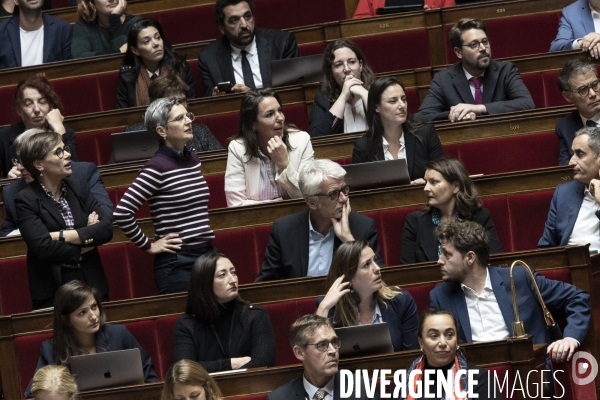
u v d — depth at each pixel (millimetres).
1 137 16359
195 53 19172
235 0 18375
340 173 12477
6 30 20016
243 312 11836
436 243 13023
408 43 18844
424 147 14555
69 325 11758
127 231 12930
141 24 17828
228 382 10844
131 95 17891
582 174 13117
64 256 12641
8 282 14117
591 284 11945
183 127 13062
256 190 14438
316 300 11852
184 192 13086
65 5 23312
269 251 12953
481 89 16625
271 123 14219
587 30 17797
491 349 10602
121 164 15438
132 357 11148
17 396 12484
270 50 18625
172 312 12594
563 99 17156
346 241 12430
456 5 18766
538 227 13812
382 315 11570
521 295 11617
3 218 15320
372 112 14586
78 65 18703
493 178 13883
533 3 18609
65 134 16109
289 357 12422
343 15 20812
